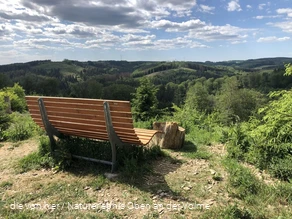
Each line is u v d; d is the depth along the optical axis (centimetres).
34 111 471
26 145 589
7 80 4478
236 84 4175
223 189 352
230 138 543
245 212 278
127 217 289
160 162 459
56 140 491
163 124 553
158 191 347
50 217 290
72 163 440
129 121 368
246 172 380
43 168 436
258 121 527
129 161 409
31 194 344
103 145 449
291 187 331
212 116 1021
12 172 421
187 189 352
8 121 804
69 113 418
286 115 449
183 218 282
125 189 354
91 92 6300
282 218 272
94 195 341
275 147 429
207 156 486
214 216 282
